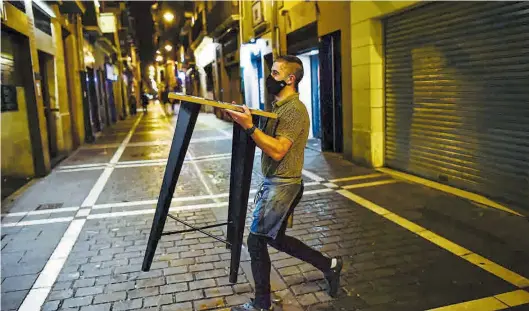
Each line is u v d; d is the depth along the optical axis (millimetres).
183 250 4547
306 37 11000
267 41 13898
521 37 5012
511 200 5359
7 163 7855
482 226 4777
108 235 5121
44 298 3607
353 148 8672
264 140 2713
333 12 9227
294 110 2891
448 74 6277
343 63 8922
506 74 5273
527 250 4121
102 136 17078
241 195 2852
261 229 2969
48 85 11375
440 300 3328
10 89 8039
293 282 3695
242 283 3764
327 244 4523
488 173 5699
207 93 30078
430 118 6766
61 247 4762
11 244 4891
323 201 6062
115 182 8062
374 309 3244
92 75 18438
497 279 3605
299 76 2971
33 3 9383
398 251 4262
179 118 2705
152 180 8117
